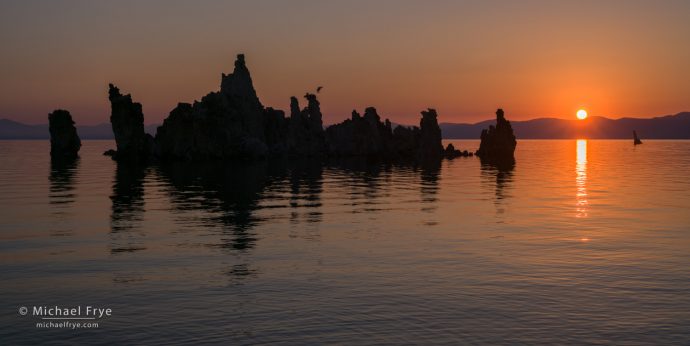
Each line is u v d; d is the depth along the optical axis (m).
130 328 21.53
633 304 24.17
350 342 20.09
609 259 32.56
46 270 30.02
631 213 52.66
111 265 31.12
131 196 66.06
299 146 175.75
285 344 19.95
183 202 60.25
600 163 152.50
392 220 47.59
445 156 187.38
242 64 165.50
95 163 141.62
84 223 45.62
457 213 52.22
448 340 20.28
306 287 26.67
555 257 33.09
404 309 23.47
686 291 26.09
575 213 52.56
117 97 149.25
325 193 70.56
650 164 147.75
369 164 143.00
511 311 23.23
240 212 52.41
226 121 155.50
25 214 50.62
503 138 186.38
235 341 20.23
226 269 30.22
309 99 184.00
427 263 31.48
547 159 176.00
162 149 151.12
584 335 20.80
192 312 23.22
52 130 177.88
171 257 33.12
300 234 40.75
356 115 189.62
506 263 31.47
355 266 30.84
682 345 19.98
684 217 50.06
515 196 67.88
